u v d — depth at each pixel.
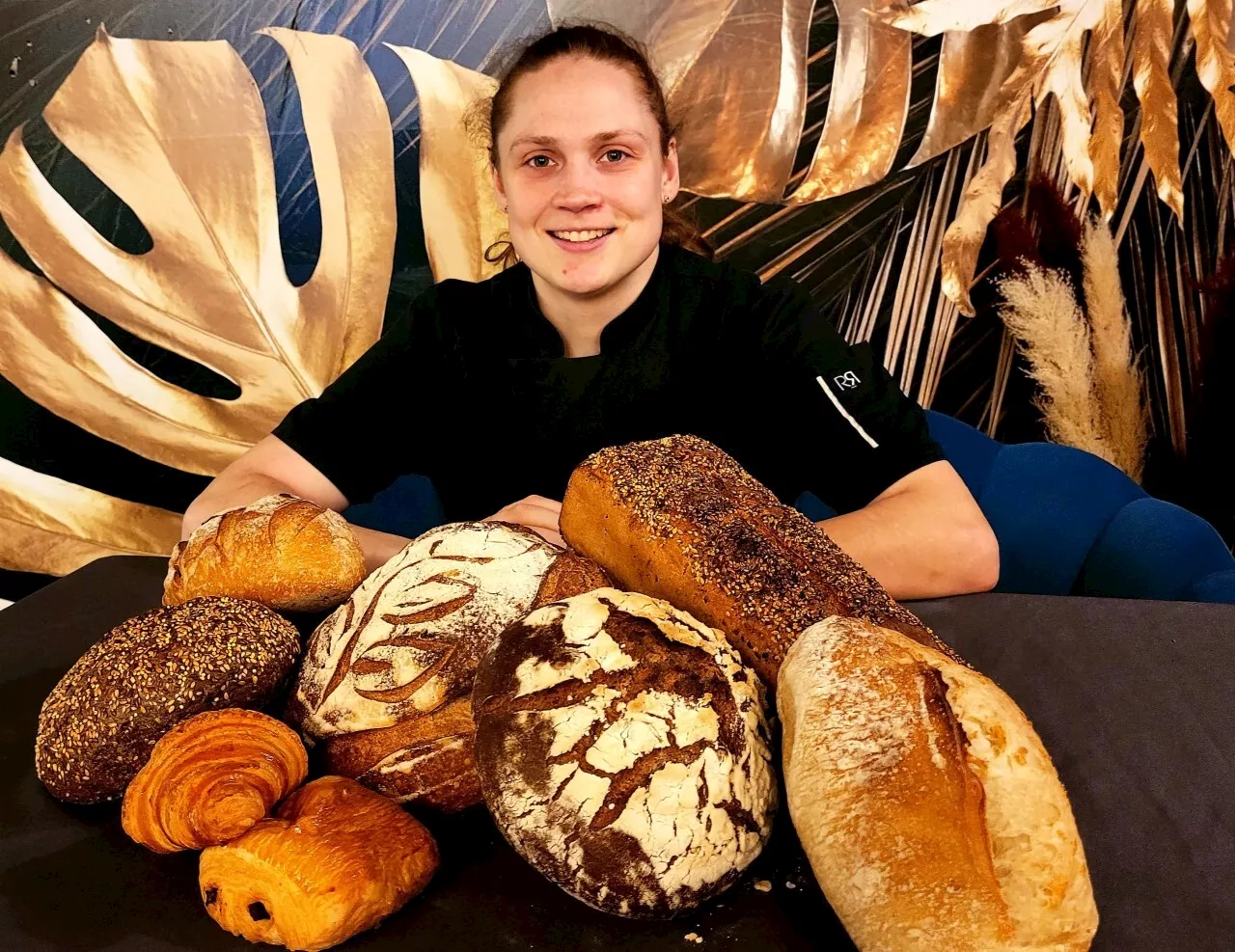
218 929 0.38
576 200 0.87
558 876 0.37
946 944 0.32
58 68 1.28
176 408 1.42
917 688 0.36
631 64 0.91
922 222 1.39
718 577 0.49
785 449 1.03
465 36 1.31
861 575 0.52
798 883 0.40
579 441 1.05
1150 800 0.44
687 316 1.03
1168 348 1.44
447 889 0.40
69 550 1.45
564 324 1.03
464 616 0.45
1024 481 1.15
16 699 0.58
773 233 1.40
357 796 0.41
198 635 0.46
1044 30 1.32
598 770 0.36
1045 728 0.51
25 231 1.33
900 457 0.89
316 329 1.40
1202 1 1.31
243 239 1.37
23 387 1.39
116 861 0.42
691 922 0.38
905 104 1.35
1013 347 1.43
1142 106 1.35
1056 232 1.37
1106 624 0.61
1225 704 0.51
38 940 0.37
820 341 0.98
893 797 0.33
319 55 1.31
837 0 1.31
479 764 0.39
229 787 0.39
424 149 1.35
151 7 1.28
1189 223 1.39
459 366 1.06
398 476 1.18
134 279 1.36
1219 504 1.47
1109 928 0.36
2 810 0.46
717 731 0.38
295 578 0.52
